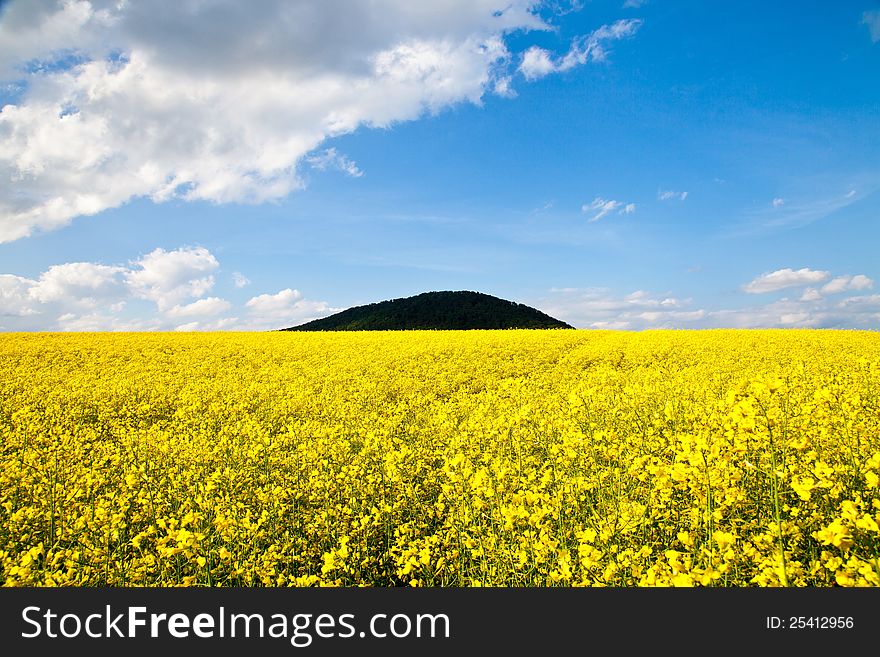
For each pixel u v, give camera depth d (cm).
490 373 1877
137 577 502
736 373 1434
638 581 398
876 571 302
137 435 1027
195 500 640
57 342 2931
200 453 842
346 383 1666
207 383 1650
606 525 462
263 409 1304
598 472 607
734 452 418
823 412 614
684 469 432
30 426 1060
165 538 507
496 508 539
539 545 435
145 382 1681
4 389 1561
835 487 440
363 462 805
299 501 692
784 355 2006
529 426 852
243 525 556
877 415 710
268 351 2609
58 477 756
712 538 395
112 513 594
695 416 747
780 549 356
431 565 514
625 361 2128
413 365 2031
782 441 438
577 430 793
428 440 955
